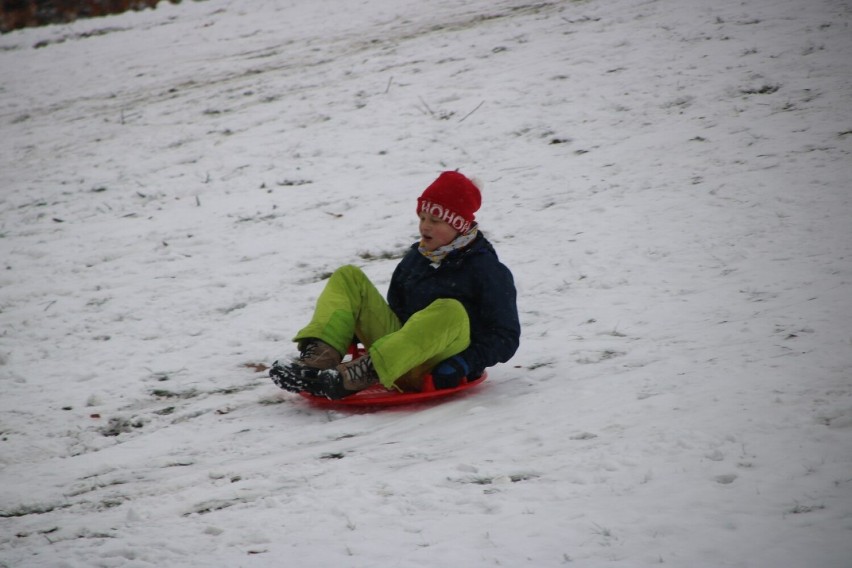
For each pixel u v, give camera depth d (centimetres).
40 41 7994
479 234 1736
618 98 4069
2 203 3856
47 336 2395
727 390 1490
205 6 8388
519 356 1953
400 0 7212
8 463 1617
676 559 952
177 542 1158
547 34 5247
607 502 1119
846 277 2141
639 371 1706
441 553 1027
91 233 3331
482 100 4316
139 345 2278
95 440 1705
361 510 1193
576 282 2423
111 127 4938
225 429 1695
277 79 5378
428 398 1733
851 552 925
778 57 4206
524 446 1376
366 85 4888
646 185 3127
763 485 1112
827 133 3303
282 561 1059
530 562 984
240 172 3872
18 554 1192
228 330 2333
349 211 3269
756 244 2488
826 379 1476
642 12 5334
